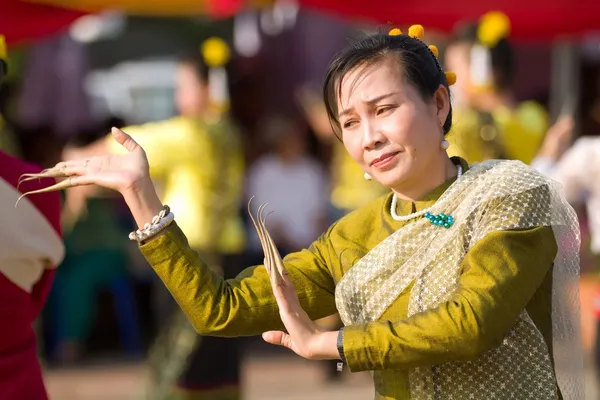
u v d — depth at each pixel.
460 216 4.17
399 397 4.30
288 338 4.12
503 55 9.29
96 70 17.83
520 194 4.12
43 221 5.55
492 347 3.94
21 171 5.54
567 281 4.35
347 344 3.93
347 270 4.41
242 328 4.45
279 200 14.65
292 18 16.64
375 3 11.27
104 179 4.28
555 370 4.38
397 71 4.18
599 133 11.57
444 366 4.18
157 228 4.29
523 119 9.27
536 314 4.27
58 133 15.73
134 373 13.82
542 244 4.09
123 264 14.77
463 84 9.32
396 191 4.39
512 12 11.48
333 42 16.55
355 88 4.19
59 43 16.88
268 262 4.12
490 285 3.93
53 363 14.45
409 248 4.24
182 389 9.97
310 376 13.62
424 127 4.19
